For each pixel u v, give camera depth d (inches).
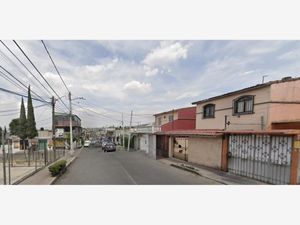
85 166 602.5
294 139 307.4
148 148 964.0
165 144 801.6
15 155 960.9
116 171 504.4
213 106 603.8
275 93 410.0
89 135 3191.4
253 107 447.2
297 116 417.1
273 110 408.5
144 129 1116.5
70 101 955.3
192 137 599.2
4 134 348.5
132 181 396.5
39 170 512.1
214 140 496.4
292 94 419.2
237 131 398.9
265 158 354.9
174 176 436.8
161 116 1074.1
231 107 519.2
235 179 382.3
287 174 315.6
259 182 354.6
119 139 1945.1
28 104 1339.8
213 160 498.9
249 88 448.5
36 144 850.8
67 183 387.9
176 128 848.3
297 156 306.5
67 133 1691.7
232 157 435.2
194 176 433.1
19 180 382.6
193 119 874.8
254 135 379.6
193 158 593.9
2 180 385.1
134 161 701.3
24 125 1333.7
